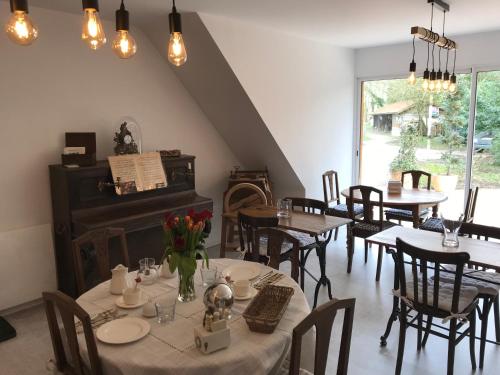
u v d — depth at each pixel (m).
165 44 3.96
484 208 4.96
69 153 3.39
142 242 3.81
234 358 1.54
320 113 5.14
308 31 4.30
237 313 1.86
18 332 3.01
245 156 5.06
